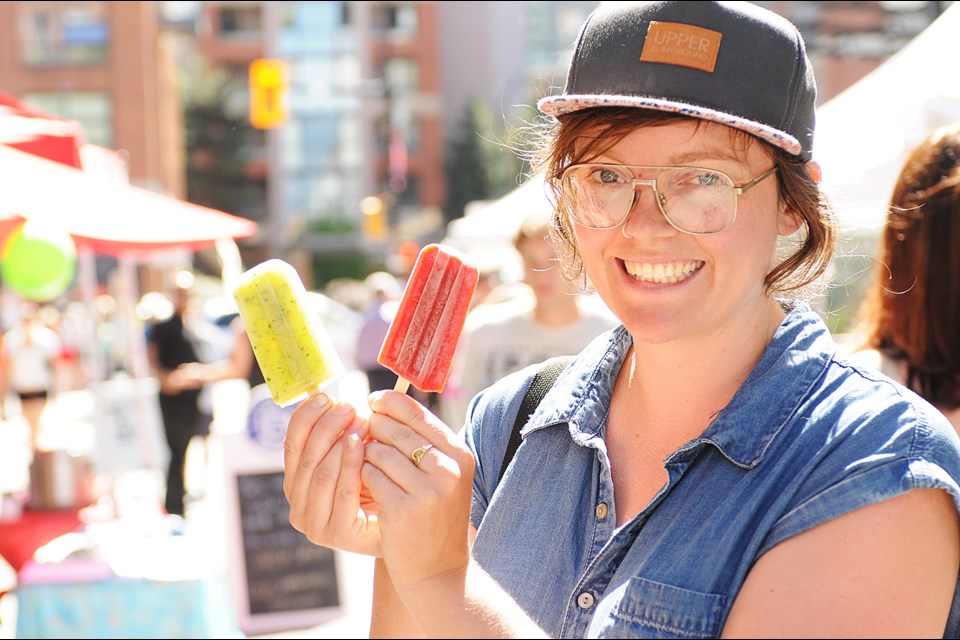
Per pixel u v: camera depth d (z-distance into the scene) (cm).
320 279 6266
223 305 1628
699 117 145
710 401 161
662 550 149
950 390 254
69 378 1716
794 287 162
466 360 564
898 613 134
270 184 6456
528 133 186
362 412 152
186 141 5850
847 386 150
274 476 696
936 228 253
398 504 142
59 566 460
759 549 143
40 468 568
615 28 151
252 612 676
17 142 505
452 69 6981
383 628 153
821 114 561
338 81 6588
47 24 4059
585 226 159
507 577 167
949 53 492
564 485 170
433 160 6588
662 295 154
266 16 6475
